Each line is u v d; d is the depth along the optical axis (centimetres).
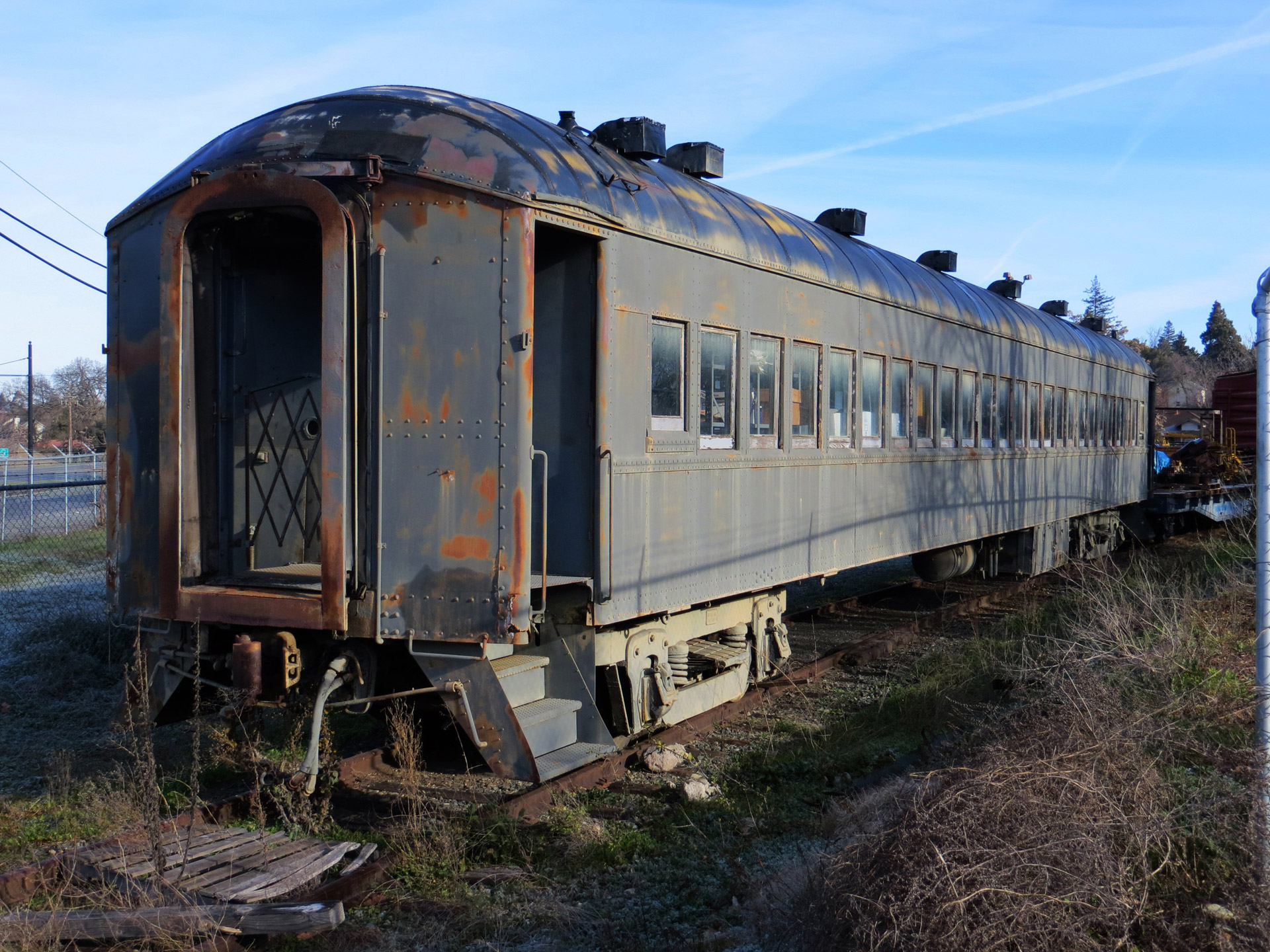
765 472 764
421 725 635
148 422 572
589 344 584
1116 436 1862
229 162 540
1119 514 1892
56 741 667
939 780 398
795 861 455
